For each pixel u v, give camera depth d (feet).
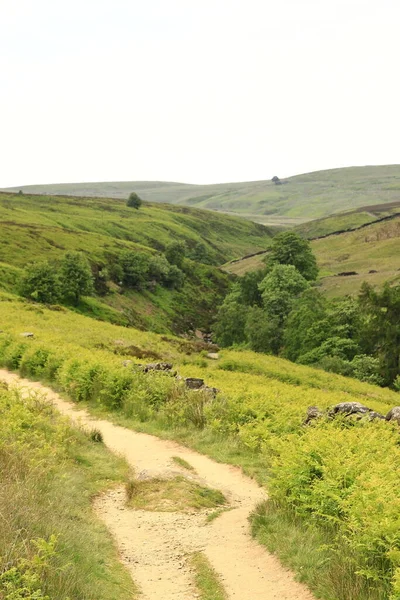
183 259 495.00
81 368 71.05
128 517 30.45
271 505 29.99
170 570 23.79
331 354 202.39
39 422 44.21
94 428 49.32
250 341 253.65
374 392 139.95
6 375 83.15
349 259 490.08
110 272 401.90
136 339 150.30
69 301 324.39
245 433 49.90
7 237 422.41
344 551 22.49
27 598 16.74
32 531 21.44
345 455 31.09
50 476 32.01
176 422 56.54
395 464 32.09
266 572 23.18
